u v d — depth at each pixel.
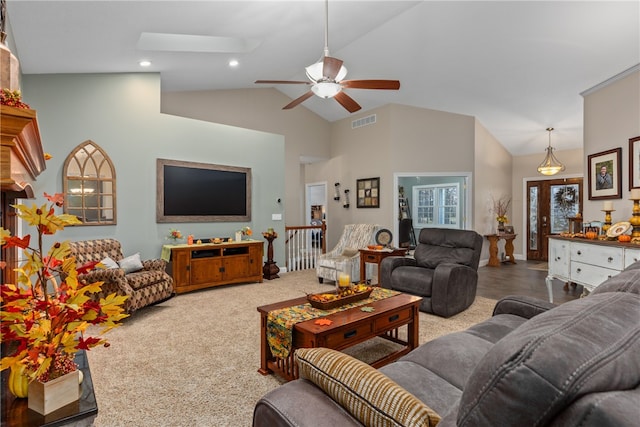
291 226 7.23
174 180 5.14
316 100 7.48
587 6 3.37
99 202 4.54
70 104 4.39
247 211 5.98
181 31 3.71
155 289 3.90
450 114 6.82
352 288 2.80
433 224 9.15
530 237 7.91
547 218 7.65
